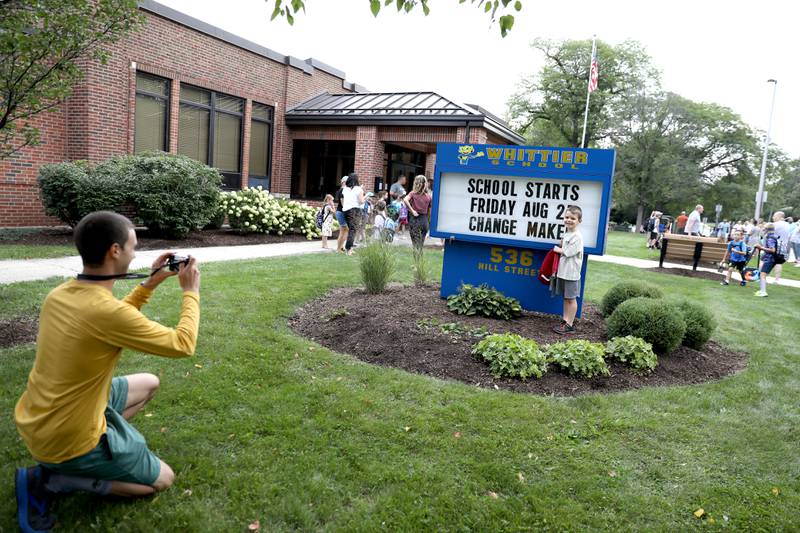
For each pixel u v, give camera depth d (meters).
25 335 5.09
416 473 3.22
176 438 3.43
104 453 2.48
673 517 2.96
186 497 2.88
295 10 4.46
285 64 19.72
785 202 65.56
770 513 3.02
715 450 3.72
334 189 20.81
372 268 7.52
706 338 6.14
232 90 17.62
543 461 3.44
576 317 6.80
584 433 3.82
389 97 20.36
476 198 7.12
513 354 4.86
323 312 6.64
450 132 17.70
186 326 2.51
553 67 48.78
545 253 6.82
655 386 4.94
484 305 6.62
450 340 5.50
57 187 11.09
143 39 14.52
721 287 11.74
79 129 13.47
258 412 3.88
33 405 2.35
